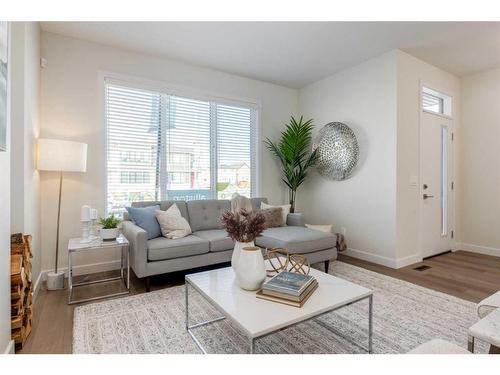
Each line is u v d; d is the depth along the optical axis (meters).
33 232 2.44
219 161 4.10
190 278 1.88
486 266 3.44
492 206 4.01
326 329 1.96
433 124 3.89
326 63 3.78
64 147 2.58
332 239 3.19
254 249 1.71
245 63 3.78
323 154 4.25
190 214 3.44
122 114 3.36
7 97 1.51
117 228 2.83
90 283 2.84
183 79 3.75
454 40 3.15
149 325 2.00
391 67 3.42
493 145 4.00
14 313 1.70
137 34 3.01
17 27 2.09
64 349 1.71
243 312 1.41
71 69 3.04
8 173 1.56
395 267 3.36
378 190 3.56
